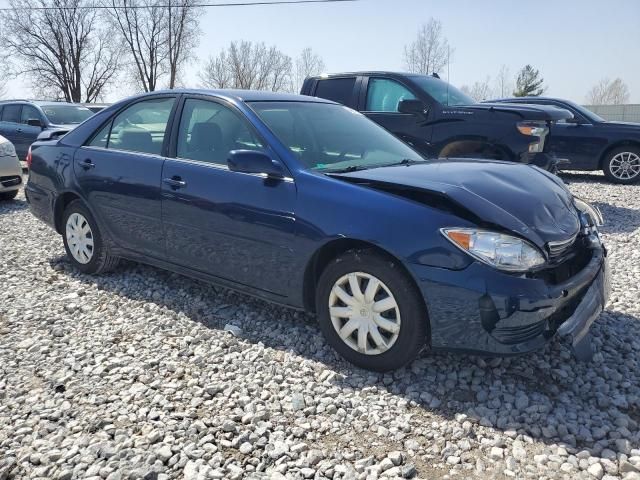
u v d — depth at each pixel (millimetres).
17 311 4160
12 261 5430
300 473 2387
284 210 3387
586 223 3533
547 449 2541
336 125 4195
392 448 2566
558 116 6984
